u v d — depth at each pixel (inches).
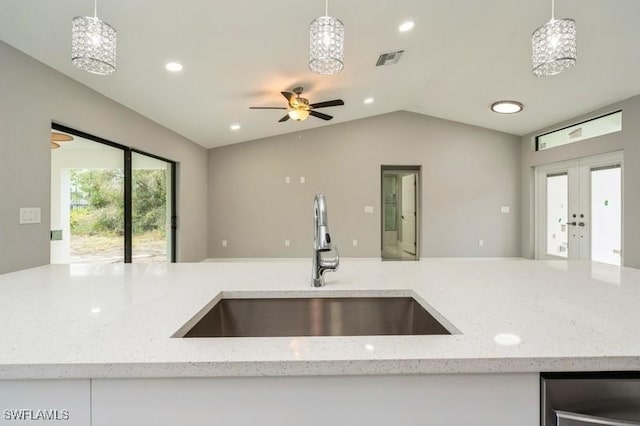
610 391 25.5
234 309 45.5
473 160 258.5
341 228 257.0
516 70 163.2
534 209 249.0
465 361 24.6
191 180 228.4
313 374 24.6
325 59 63.8
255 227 257.6
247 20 100.1
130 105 151.2
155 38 101.9
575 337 28.2
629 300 39.4
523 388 25.4
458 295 42.1
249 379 25.0
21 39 90.5
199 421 24.9
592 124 196.5
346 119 249.8
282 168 256.7
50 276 54.4
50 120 106.7
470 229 258.7
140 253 170.6
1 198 90.0
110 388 24.8
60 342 27.4
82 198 131.8
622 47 128.4
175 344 27.0
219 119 193.8
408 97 220.1
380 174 257.8
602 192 190.1
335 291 46.0
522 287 46.3
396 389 25.2
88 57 59.2
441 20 122.3
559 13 116.3
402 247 319.6
